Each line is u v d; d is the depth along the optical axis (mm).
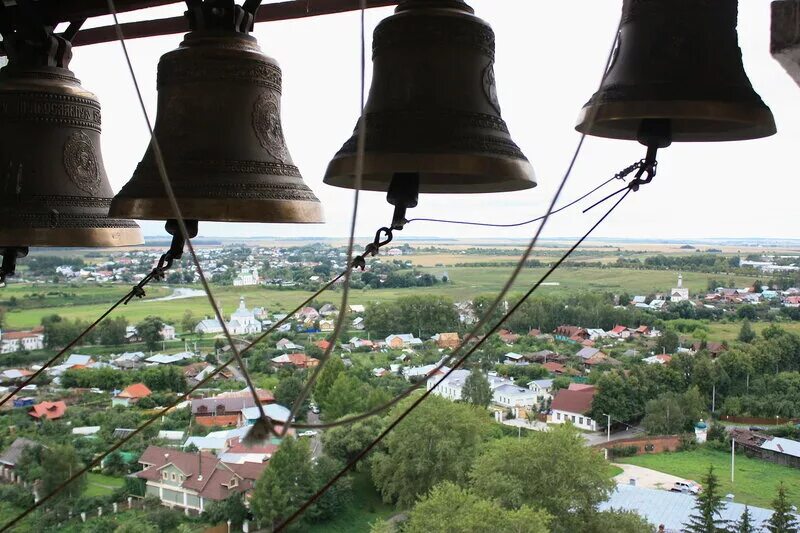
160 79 2783
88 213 3234
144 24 3451
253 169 2633
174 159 2635
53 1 3184
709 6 2250
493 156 2223
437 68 2320
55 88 3225
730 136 2461
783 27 1508
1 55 3467
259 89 2730
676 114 2139
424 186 2760
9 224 3115
